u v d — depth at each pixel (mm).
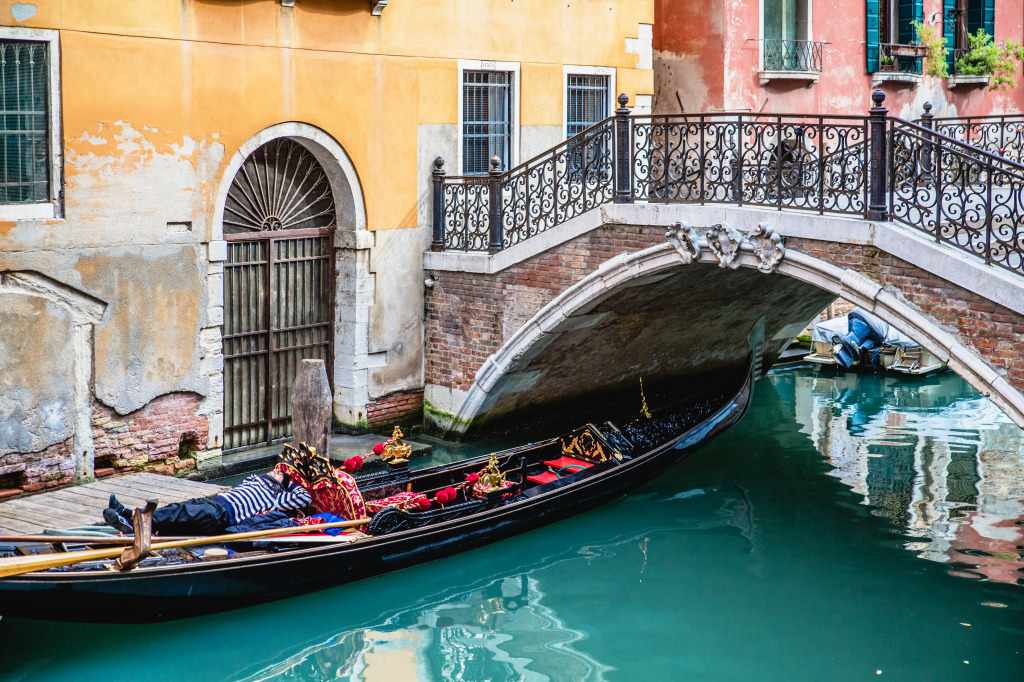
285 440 10469
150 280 8922
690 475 10438
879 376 14727
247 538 6898
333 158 10188
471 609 7535
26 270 8148
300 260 10367
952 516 9203
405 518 7855
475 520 8234
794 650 6855
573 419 12367
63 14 8219
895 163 7984
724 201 9016
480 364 10797
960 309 7539
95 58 8430
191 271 9203
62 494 8195
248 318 10008
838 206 9266
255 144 9562
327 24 9945
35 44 8141
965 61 15820
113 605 6324
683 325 12078
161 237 8969
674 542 8734
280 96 9672
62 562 5988
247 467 9711
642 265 9438
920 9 14734
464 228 10867
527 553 8562
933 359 14719
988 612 7352
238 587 6891
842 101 14320
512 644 6969
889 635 7039
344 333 10656
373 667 6641
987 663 6645
